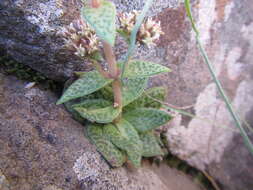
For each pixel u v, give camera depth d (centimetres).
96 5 9
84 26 10
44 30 12
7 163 10
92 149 12
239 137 19
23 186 10
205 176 19
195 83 17
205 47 16
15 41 12
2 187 9
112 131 12
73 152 11
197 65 16
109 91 13
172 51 15
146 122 13
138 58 14
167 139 18
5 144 10
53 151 11
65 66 13
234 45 17
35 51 12
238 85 18
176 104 17
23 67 13
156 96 14
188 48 15
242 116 19
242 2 16
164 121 13
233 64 18
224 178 19
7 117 11
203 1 15
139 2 13
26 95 13
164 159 18
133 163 12
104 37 8
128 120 13
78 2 12
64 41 12
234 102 19
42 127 12
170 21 14
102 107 13
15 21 11
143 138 13
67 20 12
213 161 19
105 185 11
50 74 13
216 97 18
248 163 20
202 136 18
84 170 11
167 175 17
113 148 12
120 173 12
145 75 11
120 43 13
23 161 10
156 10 14
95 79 11
